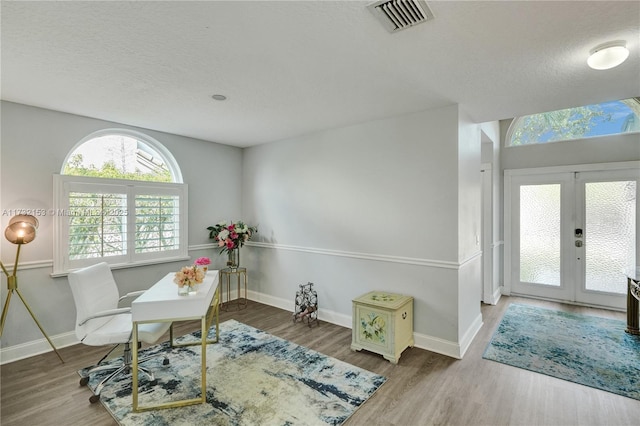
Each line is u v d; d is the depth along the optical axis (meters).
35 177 2.99
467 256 3.17
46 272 3.04
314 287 4.01
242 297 4.93
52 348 3.05
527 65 2.13
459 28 1.69
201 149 4.40
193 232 4.30
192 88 2.55
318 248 3.97
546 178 4.69
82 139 3.30
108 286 2.72
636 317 3.37
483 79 2.36
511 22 1.63
